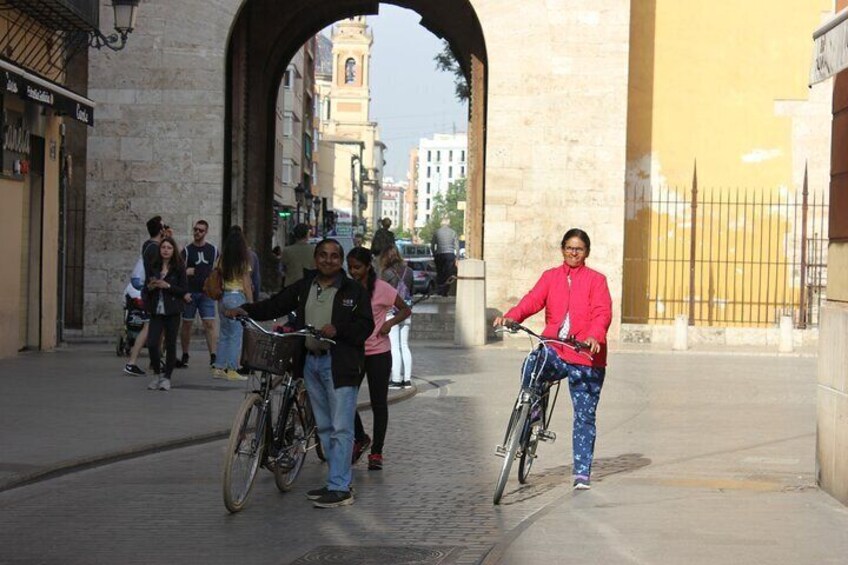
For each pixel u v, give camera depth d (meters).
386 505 10.71
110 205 30.39
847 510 10.16
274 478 11.88
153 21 30.38
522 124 31.08
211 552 8.94
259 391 10.65
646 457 13.47
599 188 31.00
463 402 18.58
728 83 33.62
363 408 17.62
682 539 8.94
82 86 31.92
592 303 11.23
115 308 30.33
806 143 33.53
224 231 31.55
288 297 10.80
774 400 19.12
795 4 33.59
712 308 33.34
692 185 32.84
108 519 10.09
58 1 21.72
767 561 8.26
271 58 39.69
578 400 11.23
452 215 190.75
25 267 24.42
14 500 10.85
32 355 23.77
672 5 33.69
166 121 30.41
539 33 30.98
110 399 17.23
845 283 10.77
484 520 10.07
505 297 31.09
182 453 13.48
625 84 30.95
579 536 9.03
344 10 40.62
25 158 23.11
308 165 109.69
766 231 33.41
